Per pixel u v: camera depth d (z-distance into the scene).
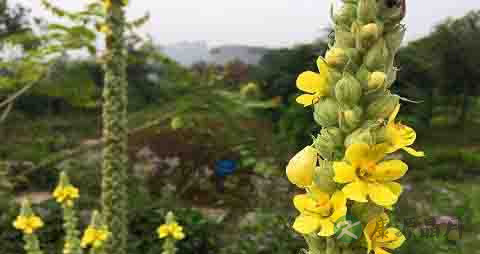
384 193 0.94
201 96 5.33
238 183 7.15
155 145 8.41
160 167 8.27
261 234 5.27
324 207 0.99
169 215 4.04
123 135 4.28
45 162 7.12
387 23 1.01
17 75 5.64
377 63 0.99
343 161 0.99
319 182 1.01
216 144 7.39
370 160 0.97
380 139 0.98
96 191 8.74
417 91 6.84
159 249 6.21
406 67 6.31
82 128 15.10
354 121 0.98
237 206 6.89
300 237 5.15
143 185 7.95
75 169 9.00
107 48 4.18
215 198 7.65
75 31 4.64
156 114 5.61
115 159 4.26
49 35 4.81
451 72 19.08
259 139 5.91
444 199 5.37
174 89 5.55
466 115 19.25
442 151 11.95
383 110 1.00
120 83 4.25
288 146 5.95
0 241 6.33
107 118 4.25
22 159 11.64
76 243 3.84
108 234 3.75
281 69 5.62
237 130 5.94
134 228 6.56
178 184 8.23
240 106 5.36
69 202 3.80
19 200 8.73
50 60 5.27
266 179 5.98
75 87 5.99
